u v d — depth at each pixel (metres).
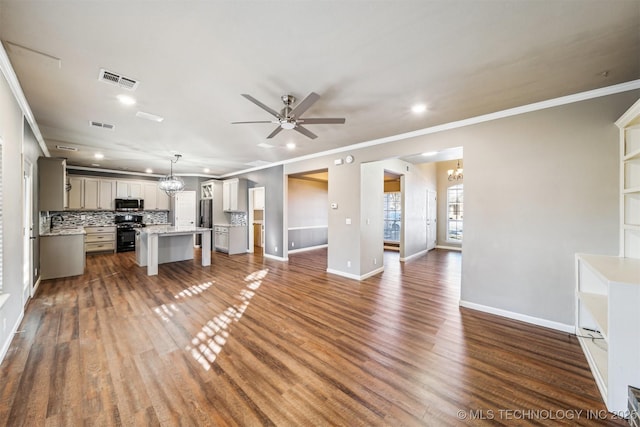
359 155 4.79
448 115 3.29
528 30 1.77
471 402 1.80
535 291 2.99
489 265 3.29
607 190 2.60
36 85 2.53
